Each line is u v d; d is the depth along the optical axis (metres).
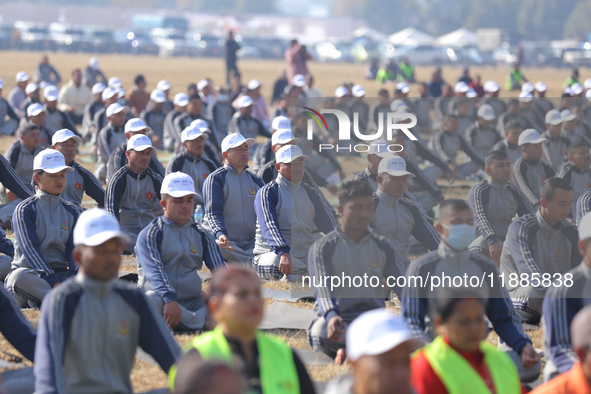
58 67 97.06
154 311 10.04
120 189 19.94
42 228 15.45
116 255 9.72
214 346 8.47
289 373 8.58
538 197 17.12
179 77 89.00
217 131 36.53
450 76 111.88
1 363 12.20
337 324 12.52
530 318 14.89
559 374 10.82
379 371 7.20
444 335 9.01
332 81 91.88
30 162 24.03
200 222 21.30
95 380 9.64
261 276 18.20
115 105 28.77
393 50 153.75
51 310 9.41
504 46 169.50
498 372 9.05
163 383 11.64
